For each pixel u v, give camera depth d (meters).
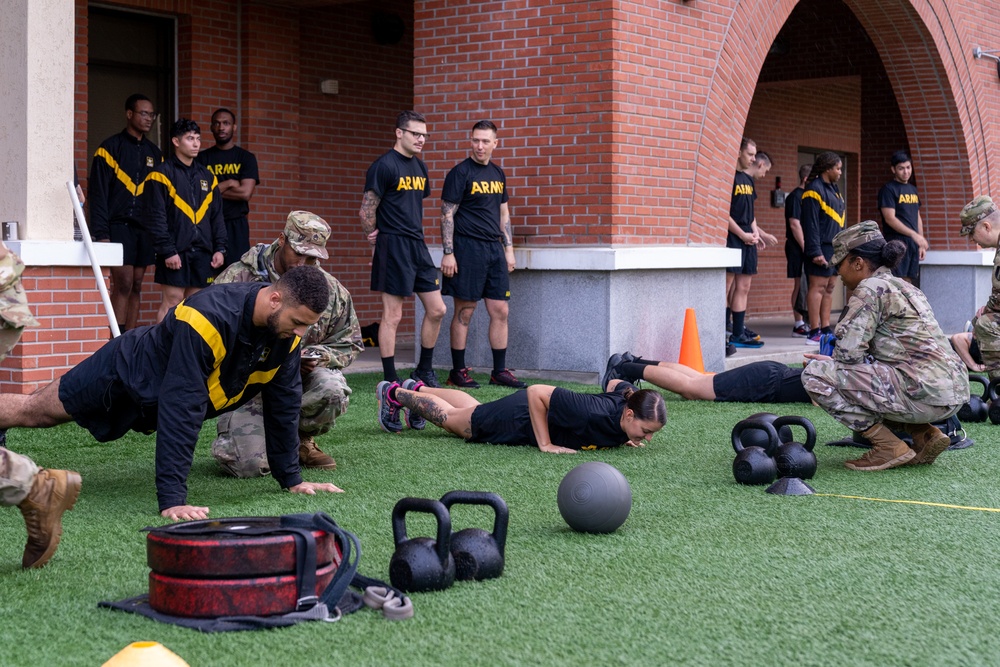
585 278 9.88
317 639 3.30
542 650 3.27
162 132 11.70
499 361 9.70
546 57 10.09
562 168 10.06
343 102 13.02
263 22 12.04
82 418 4.89
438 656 3.20
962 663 3.26
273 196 12.29
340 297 5.89
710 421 7.80
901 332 6.20
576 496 4.59
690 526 4.80
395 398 7.15
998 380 8.29
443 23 10.59
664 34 10.25
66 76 7.63
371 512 4.93
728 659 3.24
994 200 15.60
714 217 10.99
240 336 4.62
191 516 4.64
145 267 10.05
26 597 3.68
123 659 2.49
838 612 3.68
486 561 3.92
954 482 5.93
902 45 14.41
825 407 6.29
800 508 5.20
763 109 18.20
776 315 18.80
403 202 8.91
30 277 7.44
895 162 13.77
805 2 17.08
